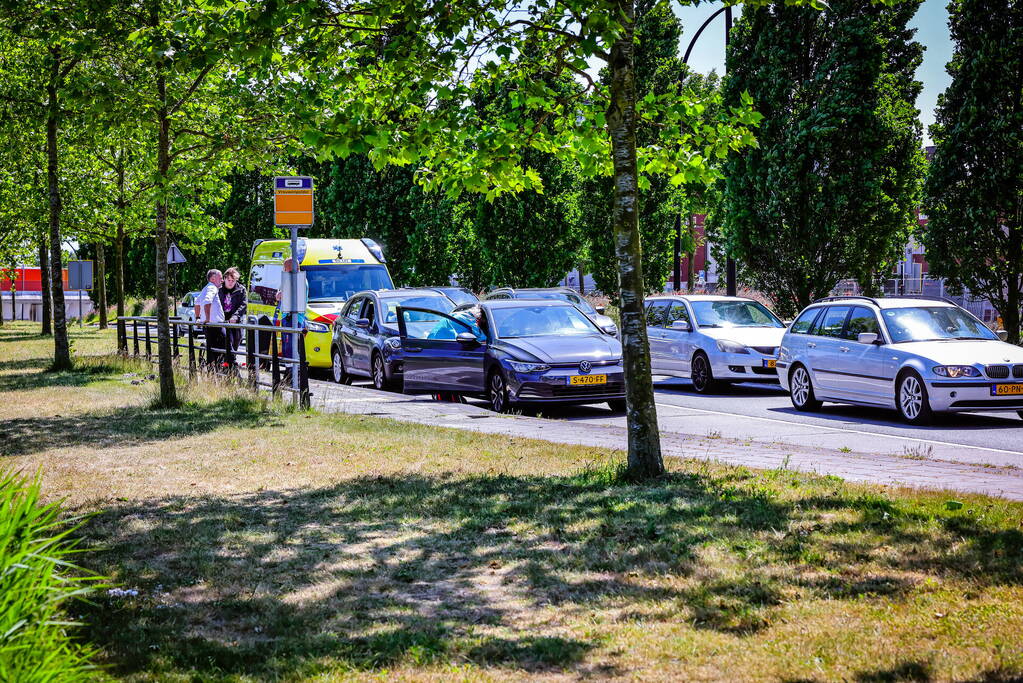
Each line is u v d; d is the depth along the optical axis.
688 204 35.94
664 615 5.22
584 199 33.75
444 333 16.81
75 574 6.04
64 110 13.52
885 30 24.27
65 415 13.83
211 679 4.44
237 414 13.87
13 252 42.00
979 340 14.50
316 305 23.31
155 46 9.78
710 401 17.56
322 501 8.19
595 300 41.94
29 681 3.43
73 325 47.91
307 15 8.84
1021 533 6.34
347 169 38.22
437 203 37.75
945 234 22.22
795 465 9.52
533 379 14.81
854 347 14.95
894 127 23.09
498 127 9.25
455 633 5.06
